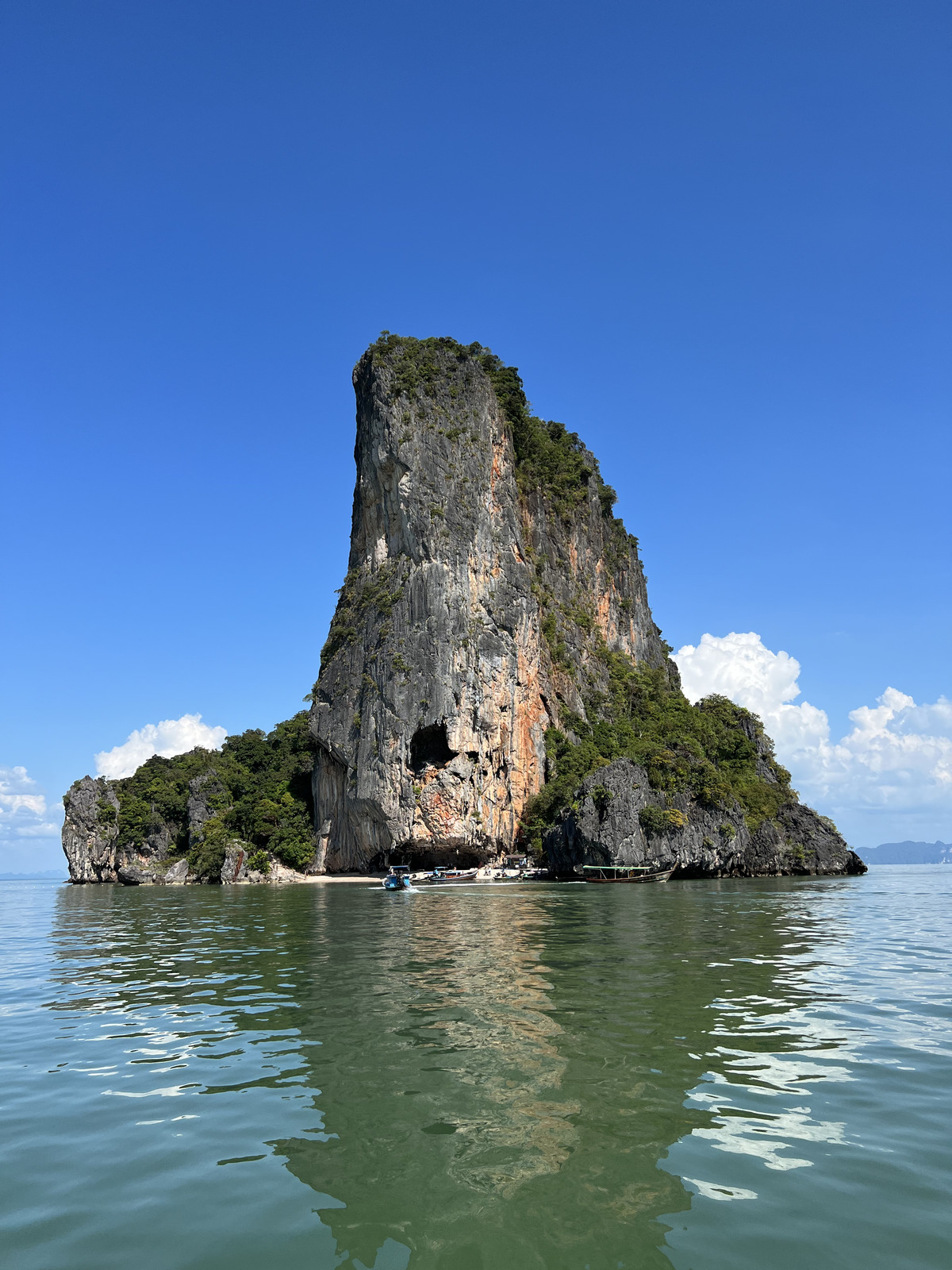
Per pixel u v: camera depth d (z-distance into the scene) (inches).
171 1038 553.3
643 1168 332.5
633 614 5027.1
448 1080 441.7
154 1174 338.0
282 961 895.1
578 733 3846.0
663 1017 578.9
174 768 4628.4
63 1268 270.4
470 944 1008.9
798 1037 523.8
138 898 2434.8
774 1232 283.9
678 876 3058.6
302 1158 348.5
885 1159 339.3
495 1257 270.8
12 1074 480.1
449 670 3282.5
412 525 3489.2
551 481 4485.7
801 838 3348.9
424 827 3213.6
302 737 4355.3
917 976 741.9
